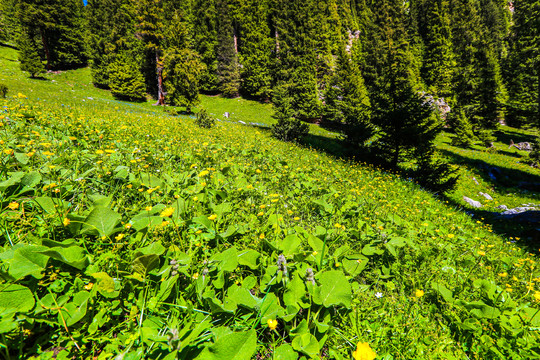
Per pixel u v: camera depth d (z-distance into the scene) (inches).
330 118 1508.4
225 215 98.6
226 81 1663.4
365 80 1827.0
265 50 1695.4
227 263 63.9
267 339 55.4
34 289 48.3
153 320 49.9
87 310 48.4
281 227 98.1
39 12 1422.2
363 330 60.6
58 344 44.5
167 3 1625.2
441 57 1868.8
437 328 68.7
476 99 1700.3
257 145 386.9
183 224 80.7
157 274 56.2
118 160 136.3
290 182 183.8
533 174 863.7
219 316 54.0
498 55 2018.9
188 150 212.7
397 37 2012.8
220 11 1641.2
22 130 160.2
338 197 162.2
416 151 497.4
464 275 98.2
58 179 92.0
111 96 1318.9
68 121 237.0
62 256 51.4
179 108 1273.4
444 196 491.2
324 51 1712.6
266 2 1961.1
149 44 1210.6
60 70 1571.1
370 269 91.2
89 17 1724.9
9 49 1664.6
